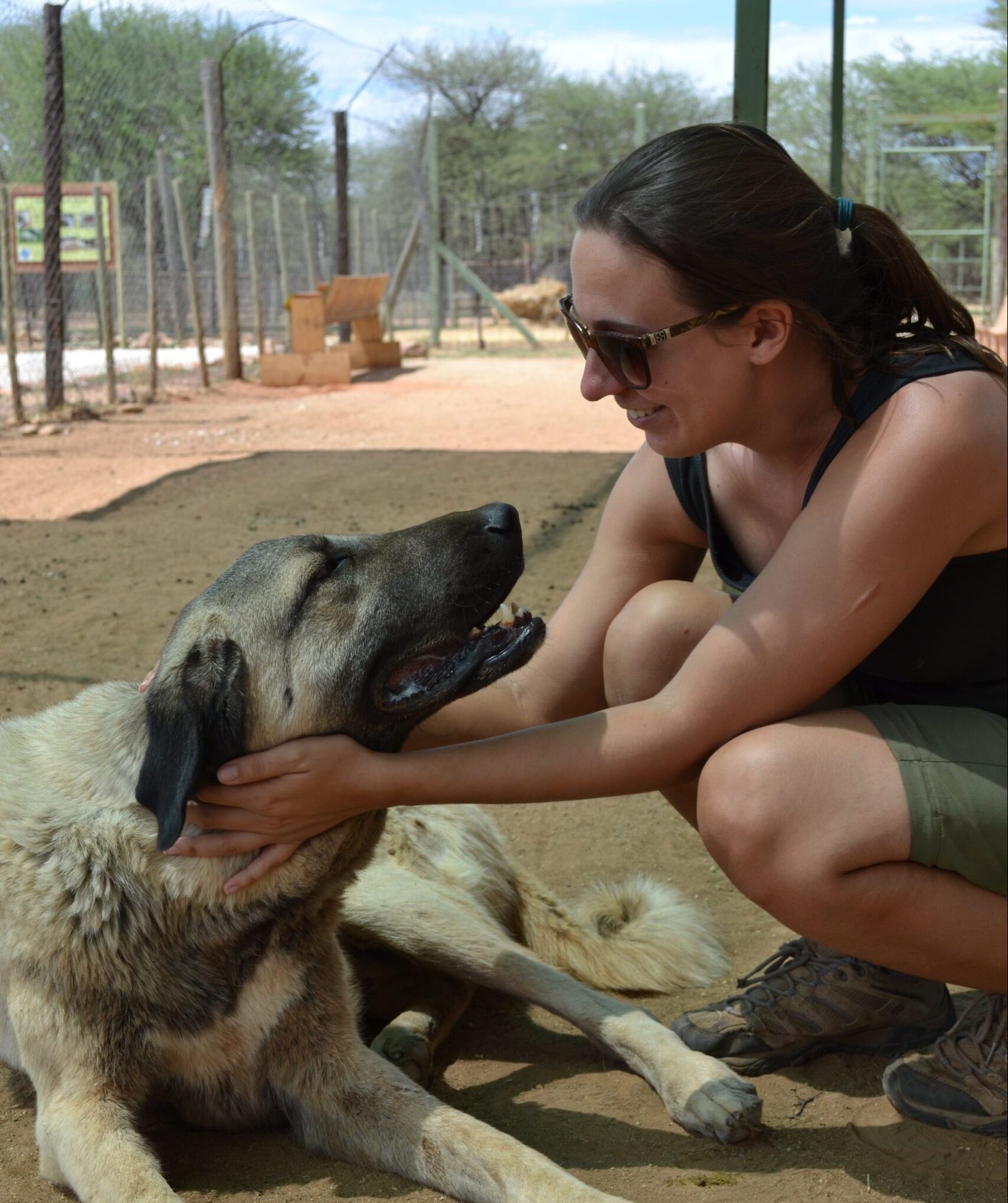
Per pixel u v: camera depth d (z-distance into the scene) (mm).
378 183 31344
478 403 16359
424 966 3496
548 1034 3428
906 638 2678
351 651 2852
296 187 28844
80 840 2834
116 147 21359
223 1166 2846
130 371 19547
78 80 19453
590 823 4539
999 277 27969
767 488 2814
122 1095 2807
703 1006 3400
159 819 2549
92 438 13055
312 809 2674
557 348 27438
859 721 2551
